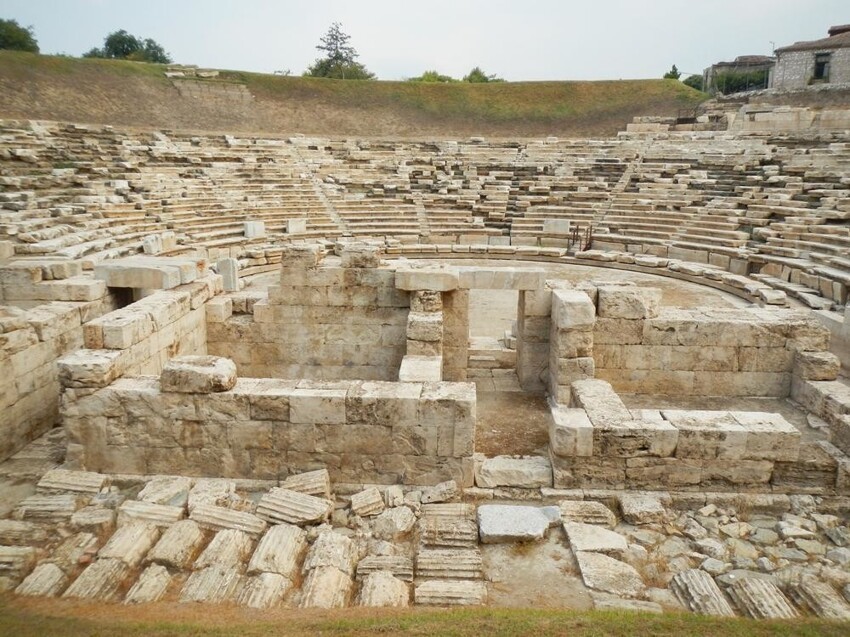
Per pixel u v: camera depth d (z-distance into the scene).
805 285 21.23
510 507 7.71
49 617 5.45
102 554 6.69
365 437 8.29
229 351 12.97
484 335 17.48
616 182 33.28
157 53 77.19
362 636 5.07
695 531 7.51
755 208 27.20
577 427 8.16
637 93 53.03
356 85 53.97
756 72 57.66
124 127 35.81
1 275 11.91
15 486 8.57
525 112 52.16
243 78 50.88
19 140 28.06
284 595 6.23
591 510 7.71
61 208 22.88
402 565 6.75
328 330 12.81
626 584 6.50
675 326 11.48
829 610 6.05
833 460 8.20
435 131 49.88
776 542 7.40
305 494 7.75
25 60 40.78
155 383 8.55
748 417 8.47
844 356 14.11
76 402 8.35
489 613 5.66
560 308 10.77
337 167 35.59
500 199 33.44
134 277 12.30
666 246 27.23
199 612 5.80
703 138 36.75
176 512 7.53
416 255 28.92
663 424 8.25
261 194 31.20
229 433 8.34
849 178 26.33
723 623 5.43
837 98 41.62
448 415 8.16
